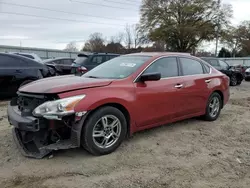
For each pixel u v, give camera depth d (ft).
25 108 11.80
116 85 12.59
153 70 14.39
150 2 122.11
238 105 25.61
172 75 15.38
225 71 46.19
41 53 110.32
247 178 10.45
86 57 34.55
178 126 17.15
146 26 124.57
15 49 104.22
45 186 9.58
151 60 14.56
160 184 9.85
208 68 18.44
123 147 13.20
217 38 123.85
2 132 15.16
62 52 115.85
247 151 13.17
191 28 115.34
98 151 11.91
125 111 12.86
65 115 10.76
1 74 23.98
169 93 14.70
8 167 10.89
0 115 19.39
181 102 15.57
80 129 11.25
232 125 17.76
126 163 11.45
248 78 57.77
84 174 10.44
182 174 10.62
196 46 126.21
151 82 13.98
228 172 10.91
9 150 12.53
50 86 11.61
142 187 9.63
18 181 9.89
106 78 13.50
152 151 12.83
